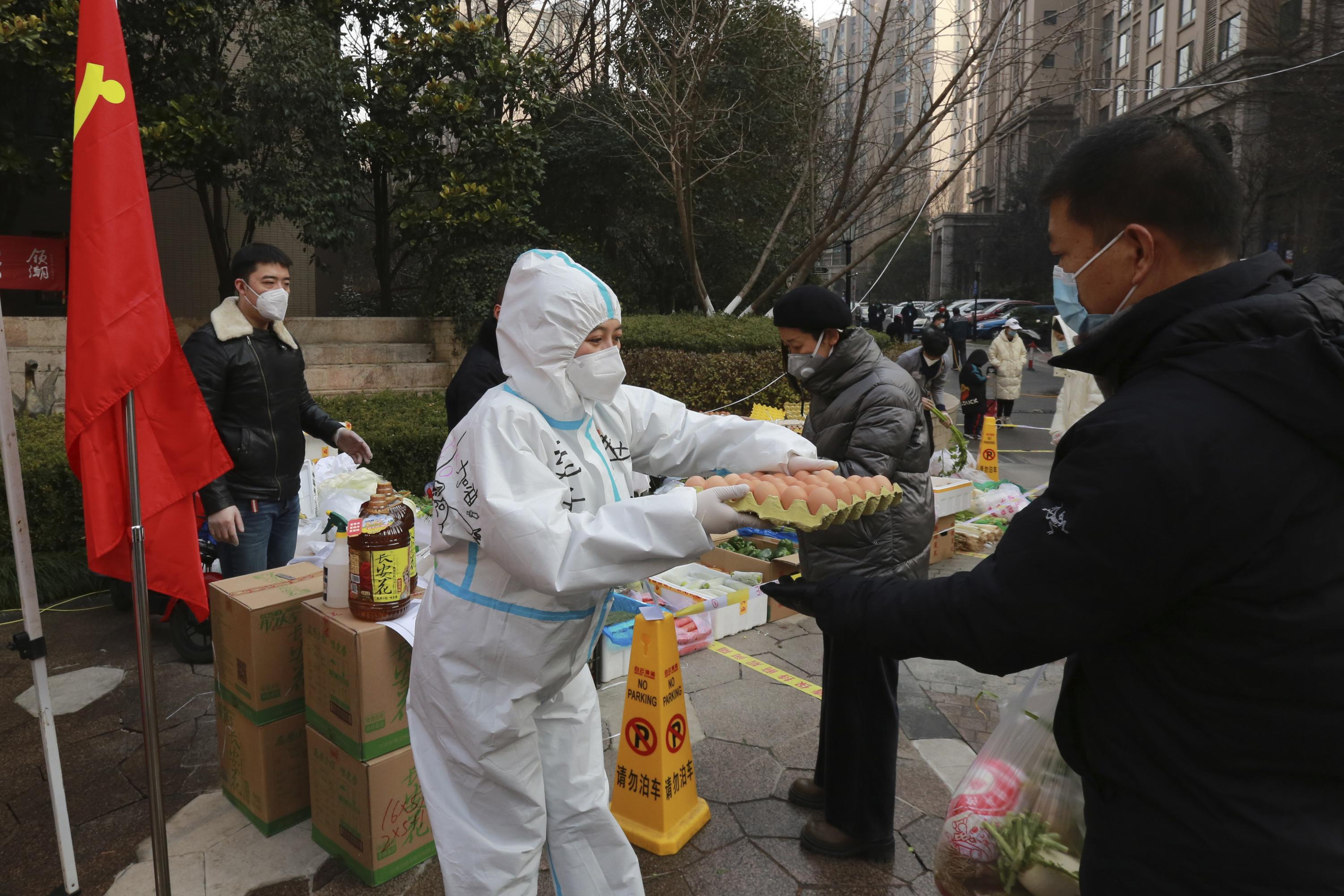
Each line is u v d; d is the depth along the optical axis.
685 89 10.72
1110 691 1.16
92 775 3.06
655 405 2.09
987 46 9.31
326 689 2.48
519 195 10.54
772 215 13.95
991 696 3.78
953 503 5.96
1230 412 1.02
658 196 13.02
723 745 3.27
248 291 3.50
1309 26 19.09
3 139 8.90
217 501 3.27
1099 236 1.22
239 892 2.43
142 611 2.07
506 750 1.85
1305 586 1.00
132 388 2.11
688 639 4.13
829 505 1.59
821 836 2.59
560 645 1.83
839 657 2.50
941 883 1.81
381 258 11.62
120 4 8.59
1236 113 20.62
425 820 2.54
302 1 9.57
